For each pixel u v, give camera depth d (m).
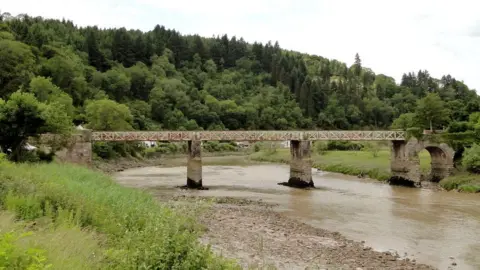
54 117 47.16
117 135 56.84
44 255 9.55
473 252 24.20
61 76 119.12
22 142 44.31
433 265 21.58
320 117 180.50
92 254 11.65
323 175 70.62
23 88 89.75
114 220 17.69
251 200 43.28
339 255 21.80
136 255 10.26
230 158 116.81
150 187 52.69
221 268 11.02
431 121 70.31
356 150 103.62
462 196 47.72
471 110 72.12
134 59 185.38
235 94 194.88
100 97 127.38
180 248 10.58
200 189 51.97
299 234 26.77
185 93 171.38
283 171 76.88
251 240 23.30
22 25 134.88
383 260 21.47
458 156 61.44
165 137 55.62
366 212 37.09
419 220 33.53
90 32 182.75
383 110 193.62
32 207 16.66
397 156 59.91
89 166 55.69
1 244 8.88
